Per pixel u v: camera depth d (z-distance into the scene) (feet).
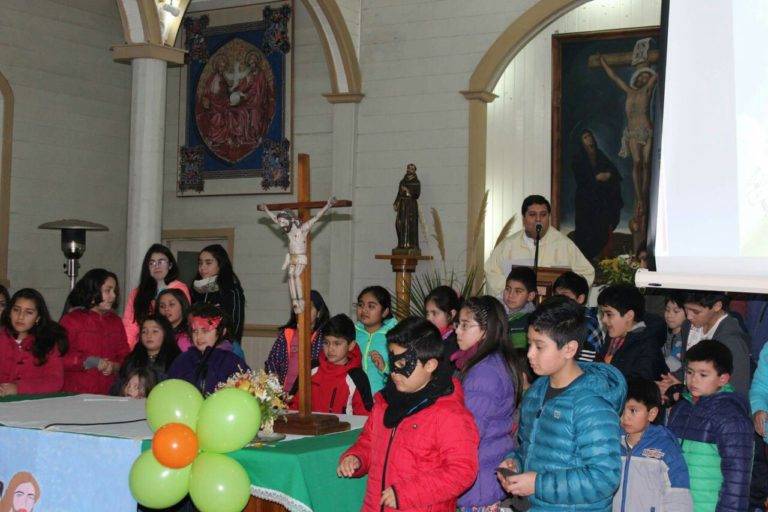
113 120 33.50
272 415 11.12
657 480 10.96
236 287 19.31
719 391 11.80
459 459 9.64
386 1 30.07
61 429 11.58
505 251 21.40
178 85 34.71
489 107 29.81
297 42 32.60
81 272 32.35
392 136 29.84
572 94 29.01
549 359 9.38
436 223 28.09
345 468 10.21
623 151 28.45
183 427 10.47
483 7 28.71
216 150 33.91
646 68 28.17
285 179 32.58
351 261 30.19
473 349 11.89
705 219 10.25
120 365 17.74
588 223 28.78
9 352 16.22
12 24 30.19
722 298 13.57
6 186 29.86
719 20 10.43
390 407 10.14
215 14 33.96
